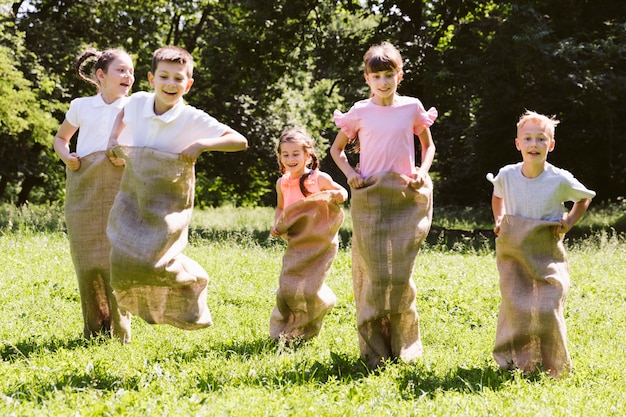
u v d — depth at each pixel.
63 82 26.19
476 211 29.70
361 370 5.82
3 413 4.25
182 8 29.09
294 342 6.77
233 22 27.97
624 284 10.63
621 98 20.73
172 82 5.98
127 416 4.30
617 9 21.25
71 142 28.12
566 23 20.80
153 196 5.81
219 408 4.45
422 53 21.20
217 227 20.44
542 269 5.94
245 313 8.45
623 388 5.48
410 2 21.77
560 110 22.30
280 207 7.30
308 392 4.98
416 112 6.07
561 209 6.09
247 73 23.44
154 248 5.71
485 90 20.95
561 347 5.87
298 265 6.90
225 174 32.91
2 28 22.58
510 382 5.52
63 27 27.59
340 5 23.64
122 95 6.81
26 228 14.33
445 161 34.12
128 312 6.71
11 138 27.02
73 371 5.37
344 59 23.00
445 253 14.70
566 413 4.63
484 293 9.74
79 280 6.68
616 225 22.14
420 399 4.85
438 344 7.34
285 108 32.12
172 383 5.10
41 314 7.90
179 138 6.06
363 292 6.06
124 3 28.12
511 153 24.23
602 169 24.12
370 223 5.90
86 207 6.59
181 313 6.05
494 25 20.27
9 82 21.70
